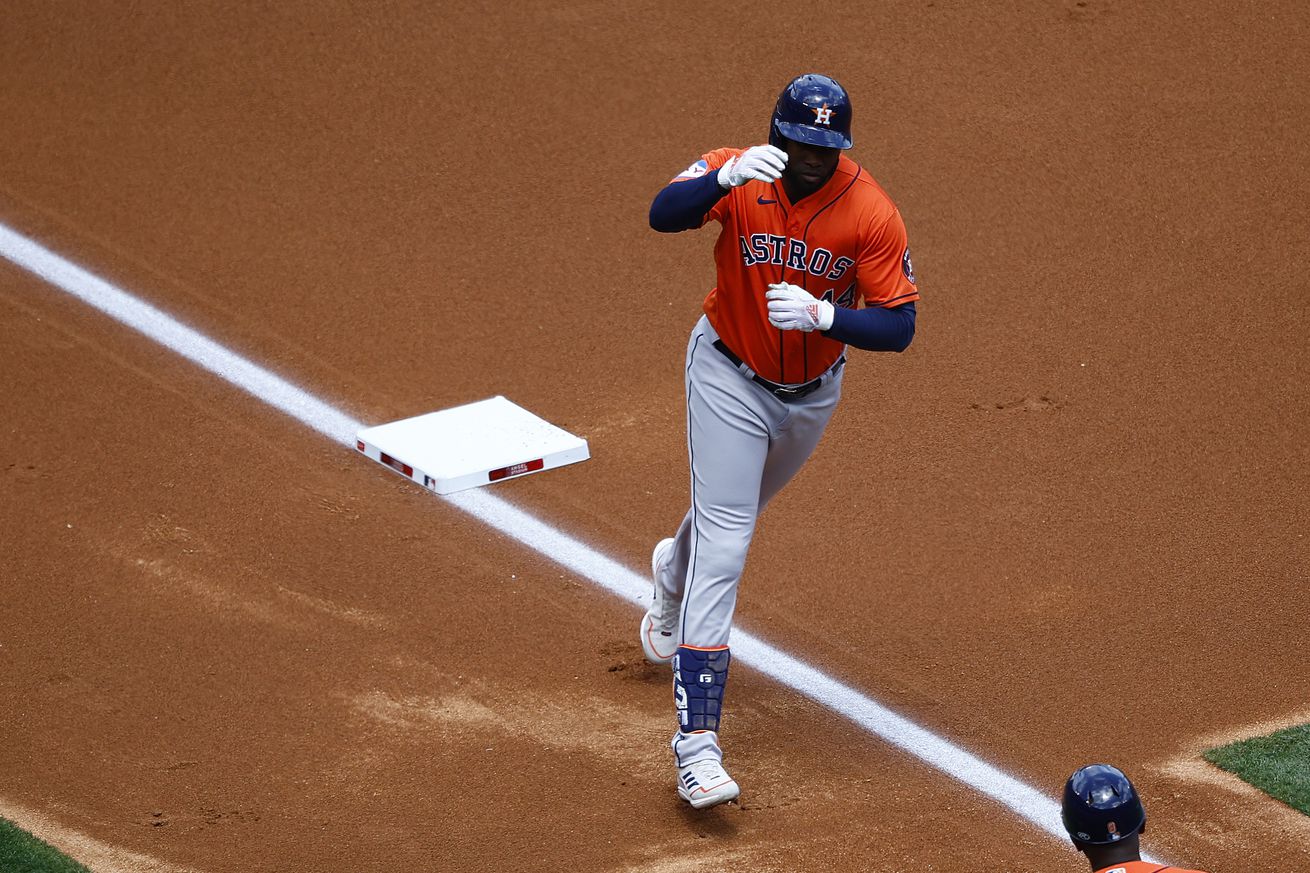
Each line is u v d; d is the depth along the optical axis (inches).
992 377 1443.2
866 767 1009.5
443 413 1375.5
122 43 1955.0
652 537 1242.0
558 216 1683.1
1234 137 1811.0
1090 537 1238.3
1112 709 1058.7
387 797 967.0
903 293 904.3
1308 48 1972.2
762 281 919.7
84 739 1008.2
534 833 938.7
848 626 1144.8
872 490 1294.3
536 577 1187.9
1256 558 1213.1
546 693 1066.7
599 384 1437.0
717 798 928.9
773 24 2021.4
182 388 1408.7
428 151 1784.0
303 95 1873.8
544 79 1910.7
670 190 916.6
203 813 949.2
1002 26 2016.5
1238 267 1603.1
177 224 1657.2
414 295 1557.6
